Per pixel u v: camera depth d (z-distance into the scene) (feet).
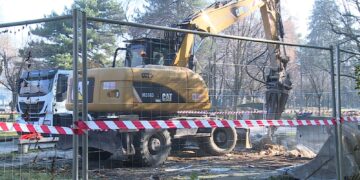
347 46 109.19
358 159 25.11
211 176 29.55
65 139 34.58
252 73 59.67
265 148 45.96
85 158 15.55
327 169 24.90
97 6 127.24
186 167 35.09
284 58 51.44
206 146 42.34
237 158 41.16
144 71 37.40
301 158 40.81
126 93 36.14
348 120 27.99
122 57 46.96
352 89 39.19
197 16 47.88
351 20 108.06
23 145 34.78
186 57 45.29
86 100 15.53
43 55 61.31
